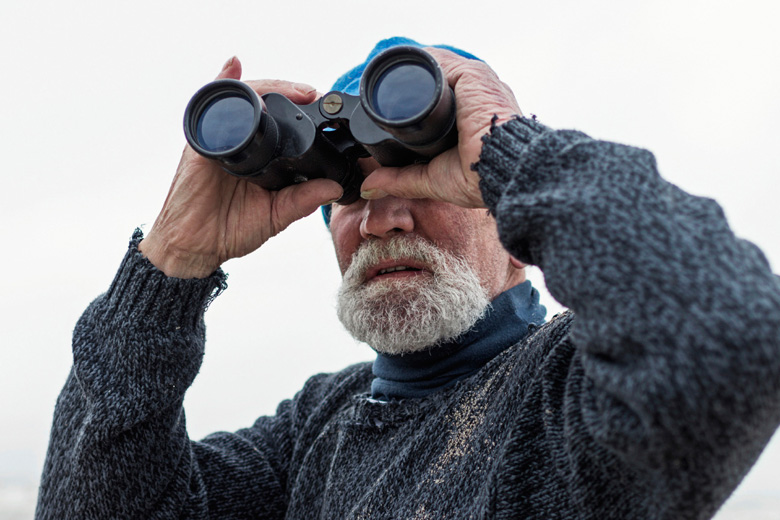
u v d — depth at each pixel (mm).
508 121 1104
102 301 1532
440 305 1450
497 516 1086
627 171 922
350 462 1529
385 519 1315
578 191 916
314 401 1923
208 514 1649
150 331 1441
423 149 1205
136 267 1452
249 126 1255
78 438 1472
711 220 878
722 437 783
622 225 868
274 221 1463
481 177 1095
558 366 1093
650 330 802
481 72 1205
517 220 962
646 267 833
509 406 1240
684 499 825
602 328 838
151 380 1438
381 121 1125
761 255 891
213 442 1854
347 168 1454
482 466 1226
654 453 806
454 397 1407
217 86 1256
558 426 1043
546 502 1053
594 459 914
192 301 1466
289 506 1683
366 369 1864
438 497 1257
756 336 772
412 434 1443
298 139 1316
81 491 1470
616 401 852
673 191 937
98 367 1459
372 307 1493
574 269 877
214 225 1450
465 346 1531
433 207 1492
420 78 1165
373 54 1744
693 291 804
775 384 780
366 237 1527
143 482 1494
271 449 1896
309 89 1362
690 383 773
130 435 1466
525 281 1720
